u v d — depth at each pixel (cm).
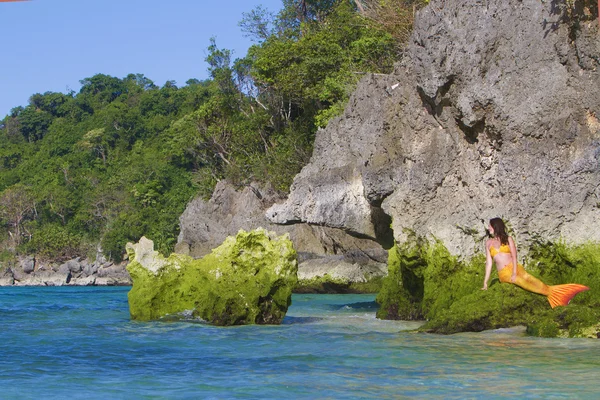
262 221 4312
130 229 8050
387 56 3647
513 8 1463
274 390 791
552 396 738
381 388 792
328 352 1085
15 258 8738
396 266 1756
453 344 1144
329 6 5281
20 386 830
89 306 2438
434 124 1631
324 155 2394
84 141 11688
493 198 1483
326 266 3462
